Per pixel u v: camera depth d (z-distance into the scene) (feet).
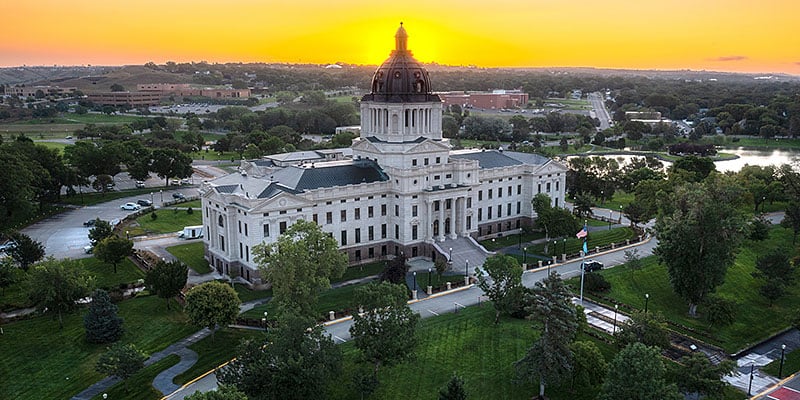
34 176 541.34
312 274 318.04
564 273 425.69
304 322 250.16
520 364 264.93
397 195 446.60
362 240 445.78
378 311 266.98
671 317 363.76
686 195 373.20
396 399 263.08
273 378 234.17
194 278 414.62
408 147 458.50
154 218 559.79
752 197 588.09
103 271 419.54
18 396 266.36
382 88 474.08
